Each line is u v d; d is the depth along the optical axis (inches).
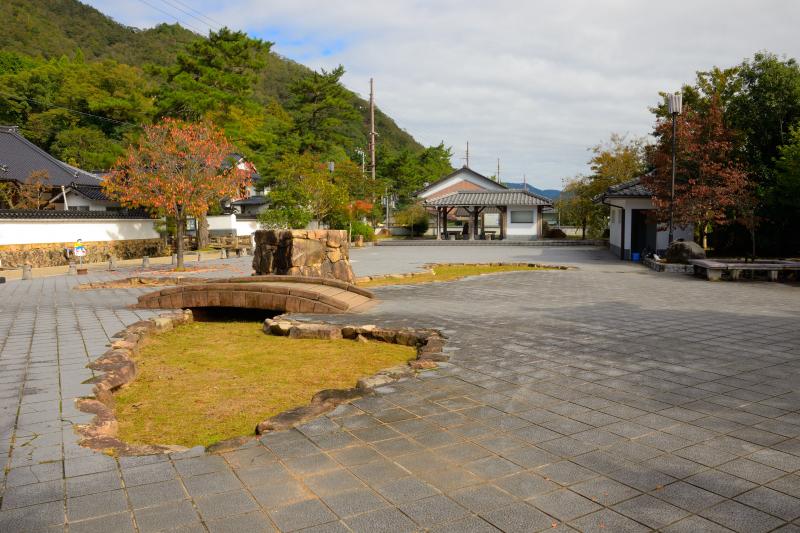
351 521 105.4
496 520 105.3
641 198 829.8
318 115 1802.4
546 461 132.1
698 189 660.1
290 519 106.4
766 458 132.6
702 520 104.8
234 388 214.7
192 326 358.6
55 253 884.0
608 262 805.2
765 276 569.3
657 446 140.4
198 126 752.3
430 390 189.6
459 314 352.5
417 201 1717.5
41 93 1581.0
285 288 369.7
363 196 1387.8
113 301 438.6
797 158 666.2
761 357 232.1
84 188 1133.7
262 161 1244.5
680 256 661.3
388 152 2101.4
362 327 303.0
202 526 104.0
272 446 142.4
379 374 208.1
